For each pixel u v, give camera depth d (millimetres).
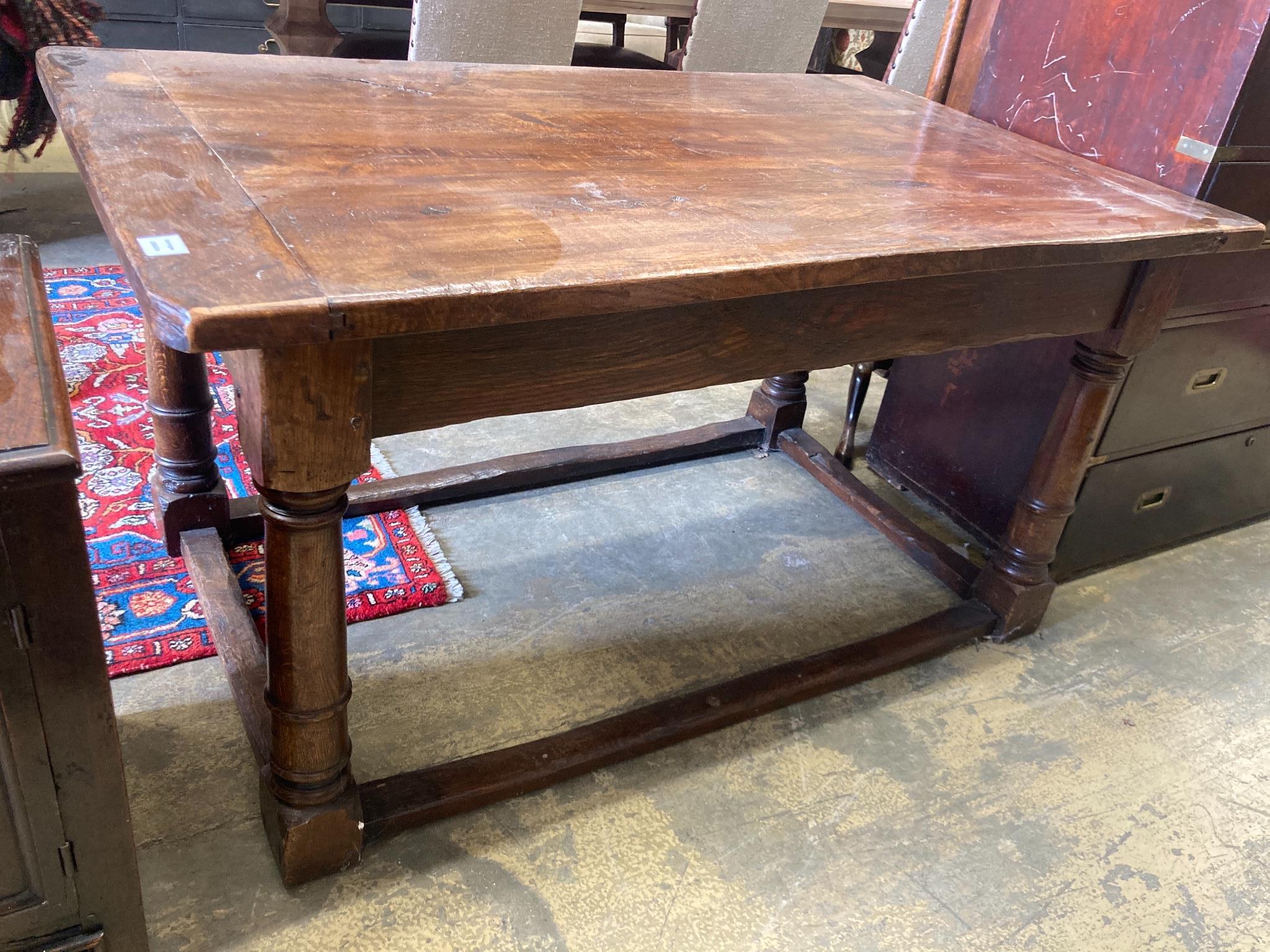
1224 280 1808
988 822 1462
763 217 1165
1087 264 1338
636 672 1683
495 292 881
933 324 1310
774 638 1806
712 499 2205
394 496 1963
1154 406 1915
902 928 1285
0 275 980
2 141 2832
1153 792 1551
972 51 1969
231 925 1193
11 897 925
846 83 2020
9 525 751
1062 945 1286
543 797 1426
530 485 2145
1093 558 2086
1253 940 1325
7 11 2504
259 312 783
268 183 1052
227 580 1627
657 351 1101
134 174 1014
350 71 1538
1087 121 1762
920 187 1387
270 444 929
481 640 1706
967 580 1938
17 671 814
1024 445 2021
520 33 2314
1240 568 2188
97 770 897
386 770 1436
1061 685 1763
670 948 1229
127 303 2705
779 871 1348
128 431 2158
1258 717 1734
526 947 1213
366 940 1196
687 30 3725
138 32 3893
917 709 1670
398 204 1055
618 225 1079
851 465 2471
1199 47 1569
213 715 1489
